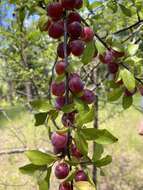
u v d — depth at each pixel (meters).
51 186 1.61
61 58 0.37
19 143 1.93
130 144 2.42
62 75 0.35
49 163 0.32
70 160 0.32
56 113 0.35
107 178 1.99
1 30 1.05
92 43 0.37
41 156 0.32
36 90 1.40
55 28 0.36
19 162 2.08
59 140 0.32
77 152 0.33
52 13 0.36
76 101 0.33
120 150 2.34
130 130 2.58
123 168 2.12
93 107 0.32
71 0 0.35
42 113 0.35
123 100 0.47
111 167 2.09
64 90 0.35
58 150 0.32
